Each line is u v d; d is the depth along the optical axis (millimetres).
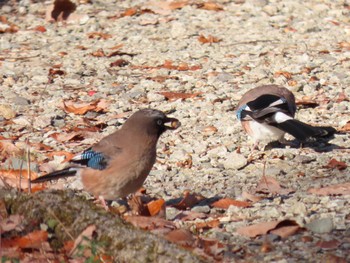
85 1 21219
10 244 8203
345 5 20766
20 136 12766
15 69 16328
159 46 17859
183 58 16953
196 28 19062
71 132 12867
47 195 8648
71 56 17297
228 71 16031
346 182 10469
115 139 9352
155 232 8562
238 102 14055
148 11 20375
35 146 12180
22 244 8203
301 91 14922
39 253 8203
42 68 16359
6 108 13688
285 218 9094
